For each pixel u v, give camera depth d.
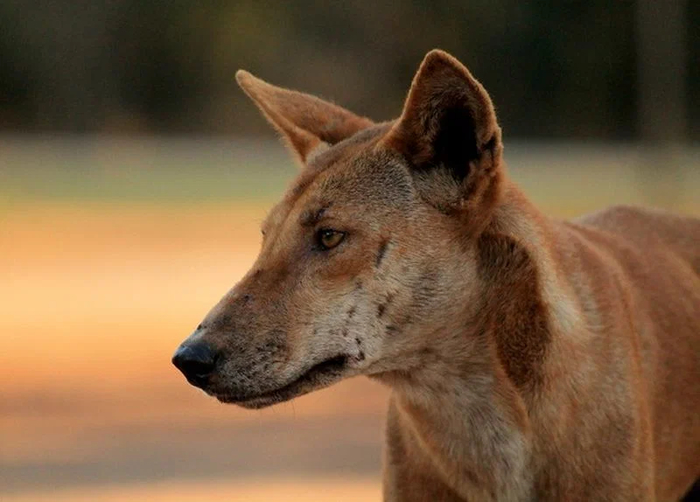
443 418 10.59
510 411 10.38
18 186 57.34
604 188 54.75
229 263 37.66
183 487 17.95
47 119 82.81
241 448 20.22
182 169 65.25
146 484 18.19
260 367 10.05
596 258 11.01
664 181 58.66
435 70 10.12
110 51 83.62
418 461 10.95
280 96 12.23
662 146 70.06
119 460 19.56
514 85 85.25
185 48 83.44
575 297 10.49
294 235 10.38
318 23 84.31
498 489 10.54
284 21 84.38
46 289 33.78
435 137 10.31
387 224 10.28
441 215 10.31
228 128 83.25
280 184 58.09
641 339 11.03
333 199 10.38
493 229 10.34
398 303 10.26
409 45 84.44
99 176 61.78
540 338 10.27
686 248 12.55
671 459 11.35
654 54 72.94
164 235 43.41
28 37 82.44
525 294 10.27
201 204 51.44
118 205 51.50
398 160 10.45
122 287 34.00
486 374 10.39
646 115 72.44
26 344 27.61
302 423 21.95
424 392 10.56
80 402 23.14
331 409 22.98
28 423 21.72
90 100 83.31
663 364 11.20
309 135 11.77
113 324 29.56
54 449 20.19
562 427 10.34
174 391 23.94
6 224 45.81
